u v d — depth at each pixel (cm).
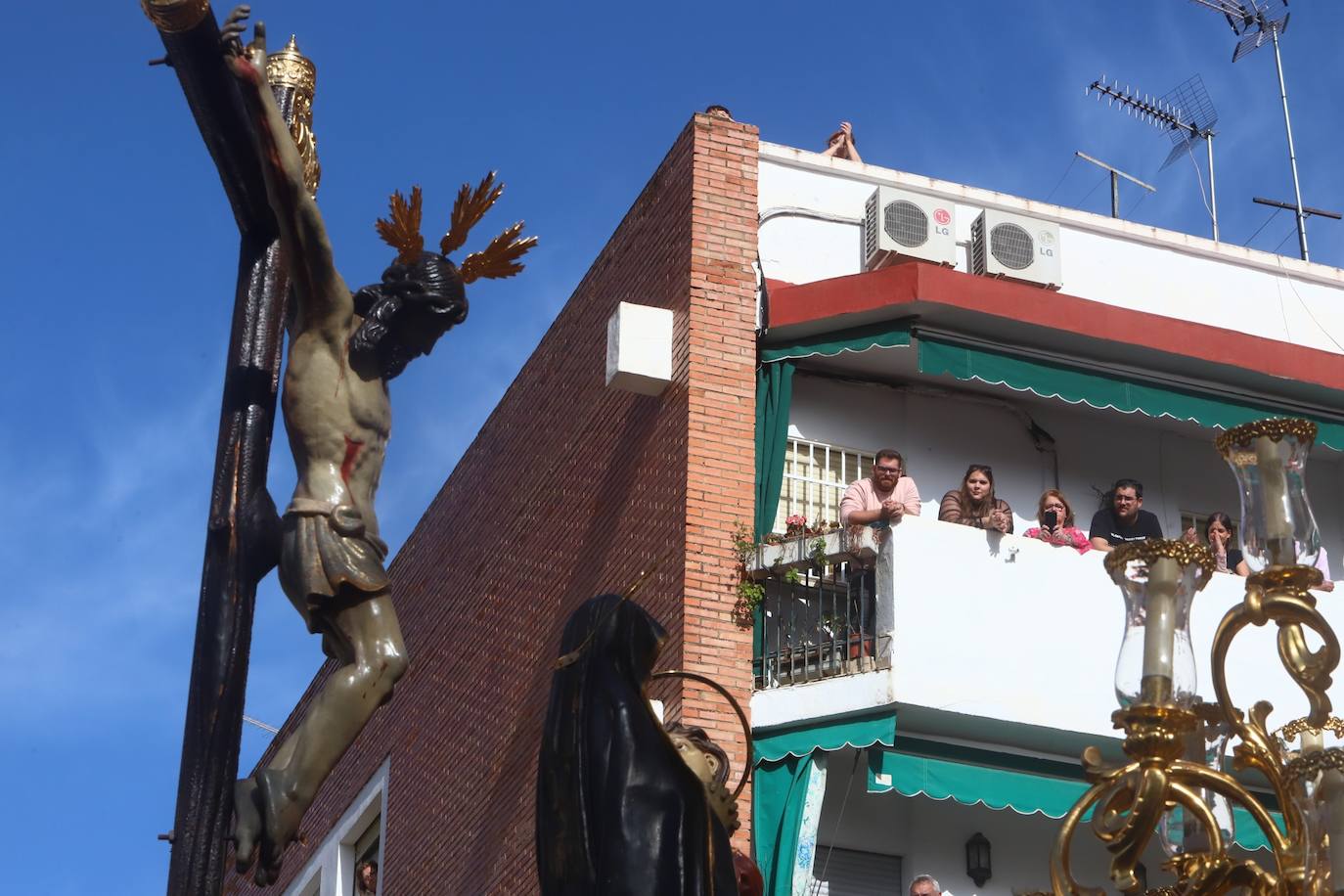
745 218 1736
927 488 1728
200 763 549
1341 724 721
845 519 1587
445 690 2214
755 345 1683
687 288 1694
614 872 521
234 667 560
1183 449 1822
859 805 1591
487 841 1950
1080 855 1627
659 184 1823
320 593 555
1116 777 662
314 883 2519
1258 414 1756
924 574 1534
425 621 2366
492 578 2117
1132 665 655
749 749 589
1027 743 1544
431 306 590
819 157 1836
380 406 583
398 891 2214
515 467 2103
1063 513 1642
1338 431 1788
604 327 1895
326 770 548
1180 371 1741
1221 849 641
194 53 591
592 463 1850
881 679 1498
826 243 1809
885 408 1752
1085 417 1800
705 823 539
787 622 1570
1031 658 1529
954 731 1531
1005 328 1686
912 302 1655
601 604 578
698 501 1602
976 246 1839
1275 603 668
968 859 1594
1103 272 1894
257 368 602
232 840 538
